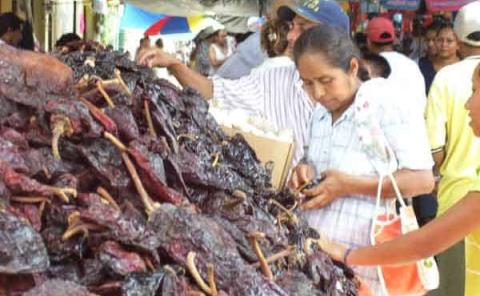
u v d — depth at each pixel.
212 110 2.72
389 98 2.59
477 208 2.12
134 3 7.35
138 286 1.21
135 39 12.59
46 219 1.30
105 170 1.46
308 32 2.54
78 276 1.25
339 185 2.58
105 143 1.50
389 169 2.58
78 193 1.37
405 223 2.57
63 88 1.57
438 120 3.69
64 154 1.45
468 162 3.63
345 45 2.53
